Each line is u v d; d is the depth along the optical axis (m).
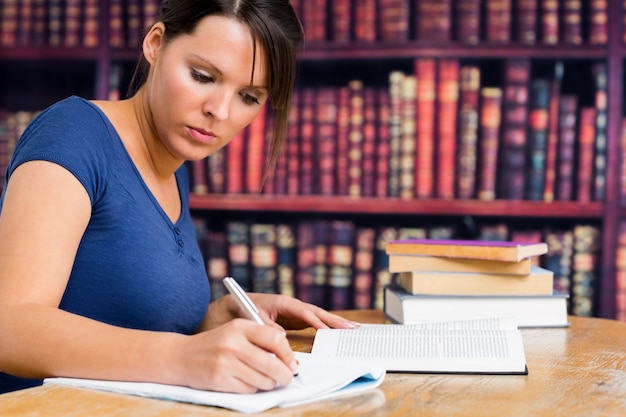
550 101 2.78
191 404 0.96
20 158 1.15
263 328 1.00
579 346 1.39
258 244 2.90
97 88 2.90
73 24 2.91
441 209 2.80
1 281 1.06
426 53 2.79
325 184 2.85
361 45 2.81
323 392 1.01
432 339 1.28
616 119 2.78
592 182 2.79
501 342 1.24
